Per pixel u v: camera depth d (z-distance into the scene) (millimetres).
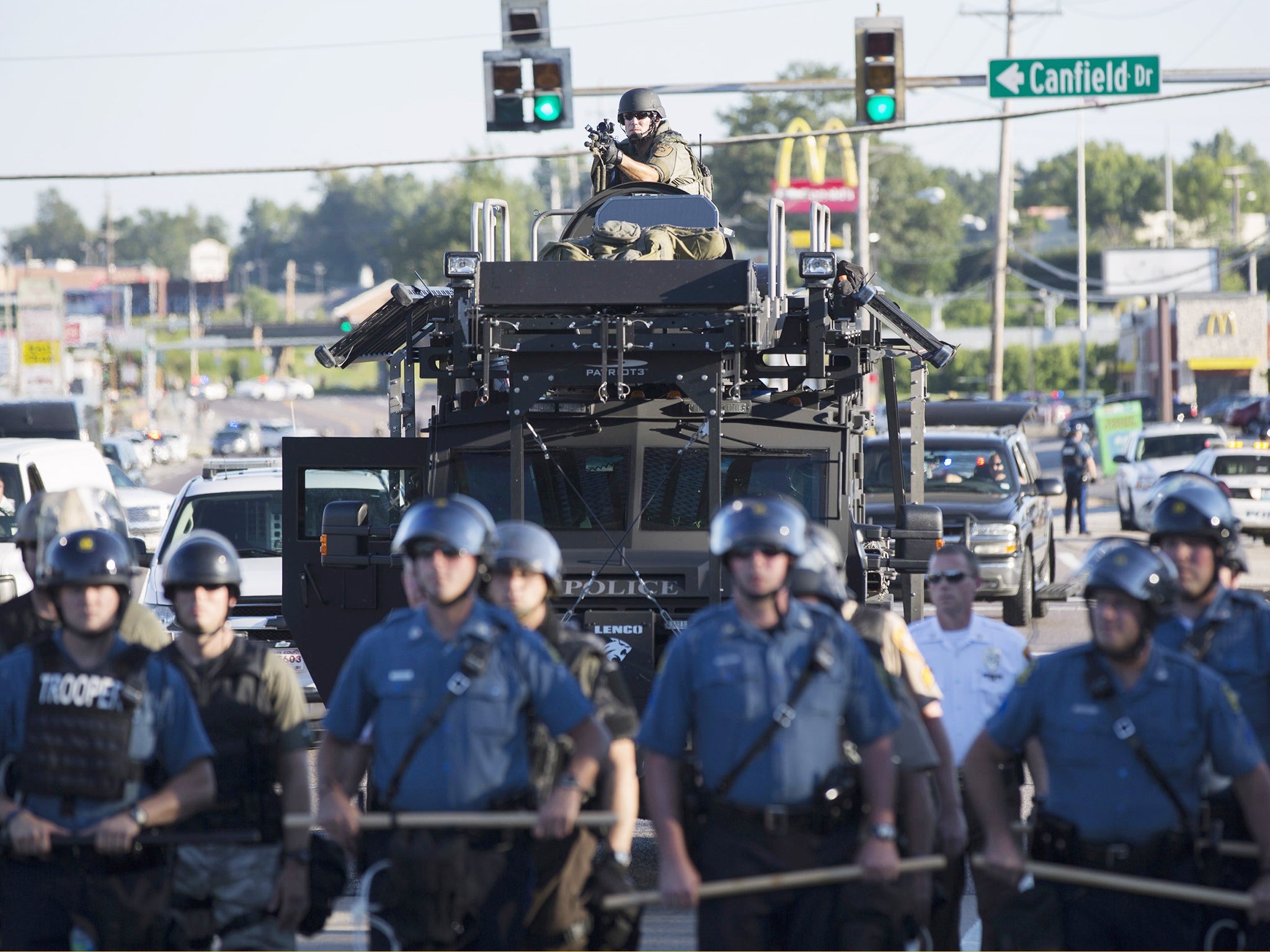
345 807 20203
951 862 23609
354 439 36719
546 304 34531
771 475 36406
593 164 42719
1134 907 20234
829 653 20016
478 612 20609
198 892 21812
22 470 59219
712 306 34469
